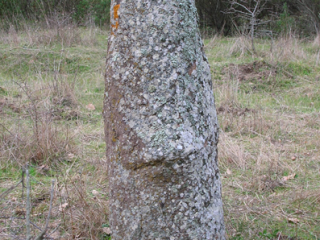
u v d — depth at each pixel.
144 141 1.86
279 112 5.67
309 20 11.73
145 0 1.87
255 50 8.56
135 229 1.91
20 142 3.77
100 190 3.26
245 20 11.72
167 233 1.88
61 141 4.04
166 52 1.86
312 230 2.77
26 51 7.88
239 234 2.67
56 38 8.72
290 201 3.18
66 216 2.76
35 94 5.60
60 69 7.44
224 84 6.54
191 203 1.88
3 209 2.79
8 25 9.55
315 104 6.12
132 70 1.89
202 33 11.48
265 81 7.20
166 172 1.85
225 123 5.02
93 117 5.20
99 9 11.48
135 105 1.89
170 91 1.86
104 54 8.35
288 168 3.81
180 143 1.84
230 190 3.43
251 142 4.52
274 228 2.79
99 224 2.69
